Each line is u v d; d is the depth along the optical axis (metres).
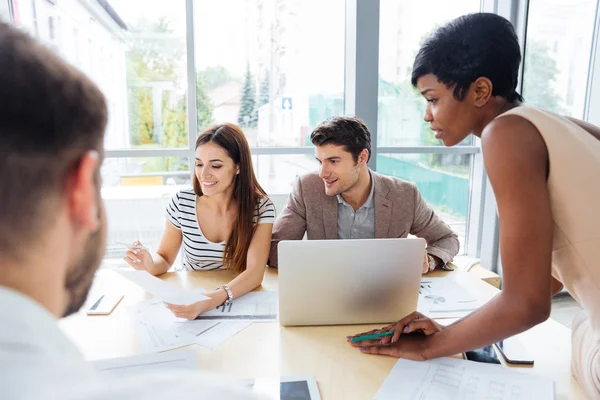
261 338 1.03
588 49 3.00
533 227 0.71
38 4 2.66
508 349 0.96
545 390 0.80
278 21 3.06
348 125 1.64
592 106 3.00
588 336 0.85
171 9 2.90
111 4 2.83
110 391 0.23
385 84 3.23
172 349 0.97
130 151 3.00
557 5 2.99
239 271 1.55
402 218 1.72
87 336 1.03
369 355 0.95
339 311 1.09
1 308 0.23
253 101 3.15
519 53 0.81
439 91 0.85
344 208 1.75
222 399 0.24
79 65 0.31
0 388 0.20
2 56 0.26
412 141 3.34
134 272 1.14
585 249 0.73
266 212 1.63
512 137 0.72
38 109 0.26
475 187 3.47
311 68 3.16
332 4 3.08
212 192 1.59
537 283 0.72
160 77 2.97
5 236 0.26
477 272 2.22
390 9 3.13
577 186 0.71
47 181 0.27
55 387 0.22
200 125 3.10
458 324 0.86
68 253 0.30
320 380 0.85
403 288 1.08
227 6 2.99
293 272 1.04
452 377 0.85
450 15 3.23
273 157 3.24
